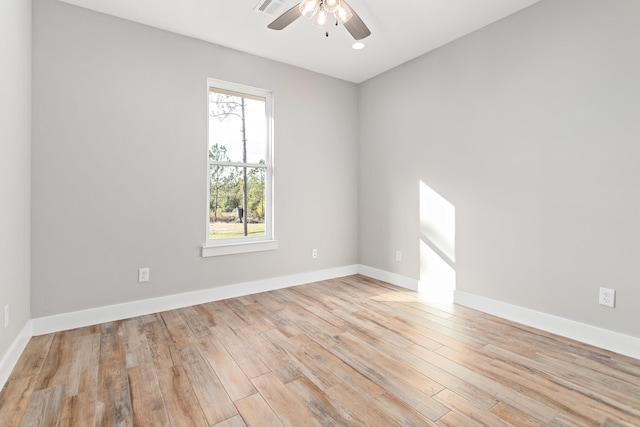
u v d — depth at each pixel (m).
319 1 2.00
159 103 2.97
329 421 1.54
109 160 2.75
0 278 1.81
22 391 1.75
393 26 2.95
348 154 4.35
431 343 2.36
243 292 3.51
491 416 1.57
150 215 2.95
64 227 2.57
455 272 3.26
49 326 2.52
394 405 1.65
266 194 3.74
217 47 3.28
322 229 4.14
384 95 4.02
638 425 1.50
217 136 3.38
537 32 2.59
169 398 1.71
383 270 4.10
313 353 2.21
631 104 2.14
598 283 2.30
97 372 1.96
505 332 2.55
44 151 2.49
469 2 2.59
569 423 1.52
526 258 2.70
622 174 2.19
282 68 3.73
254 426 1.51
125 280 2.84
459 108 3.18
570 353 2.20
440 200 3.39
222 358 2.14
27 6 2.32
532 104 2.63
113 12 2.70
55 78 2.52
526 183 2.69
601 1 2.25
